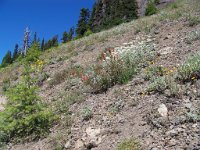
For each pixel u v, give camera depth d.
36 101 10.10
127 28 22.84
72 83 12.48
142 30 19.47
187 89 8.23
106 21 55.09
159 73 9.76
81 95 10.64
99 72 11.38
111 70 10.80
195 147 5.93
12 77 20.25
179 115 7.17
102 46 19.22
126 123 7.72
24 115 9.38
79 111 9.35
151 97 8.48
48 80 14.97
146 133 6.93
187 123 6.81
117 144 6.90
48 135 8.57
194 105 7.39
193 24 15.97
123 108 8.55
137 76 10.34
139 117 7.75
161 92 8.52
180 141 6.28
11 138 9.12
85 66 14.77
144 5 63.12
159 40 14.81
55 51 24.31
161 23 19.06
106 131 7.53
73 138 7.84
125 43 16.92
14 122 9.05
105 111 8.74
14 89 9.73
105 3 66.69
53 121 9.27
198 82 8.41
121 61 11.34
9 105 9.69
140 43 14.95
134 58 11.86
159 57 11.62
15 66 24.59
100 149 6.97
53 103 11.02
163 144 6.34
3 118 9.44
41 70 17.41
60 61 18.84
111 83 10.55
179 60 10.64
